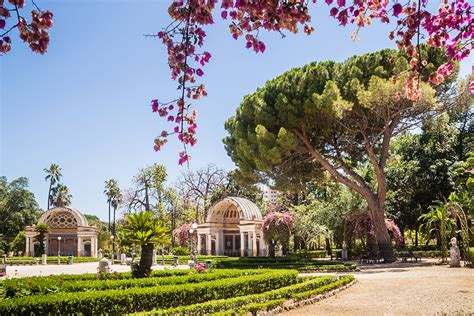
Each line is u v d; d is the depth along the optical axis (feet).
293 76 82.28
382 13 14.74
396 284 47.24
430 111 77.97
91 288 36.47
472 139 116.67
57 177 240.32
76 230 166.91
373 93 68.90
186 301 34.42
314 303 37.50
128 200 172.45
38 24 10.66
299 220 104.63
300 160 84.74
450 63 15.94
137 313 27.14
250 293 41.16
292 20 12.16
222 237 138.00
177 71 13.62
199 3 12.12
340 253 110.11
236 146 85.05
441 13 15.29
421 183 115.14
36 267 112.98
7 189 210.79
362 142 89.25
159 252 165.78
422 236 115.03
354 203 101.45
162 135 14.66
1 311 25.59
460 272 57.47
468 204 73.72
